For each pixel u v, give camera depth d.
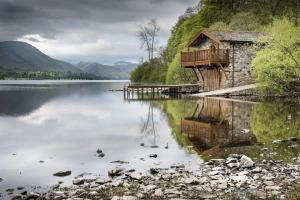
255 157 12.57
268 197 8.18
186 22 79.44
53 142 16.81
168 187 9.41
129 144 15.98
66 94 58.69
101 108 33.44
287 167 10.88
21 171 11.70
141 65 87.00
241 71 43.56
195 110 28.20
